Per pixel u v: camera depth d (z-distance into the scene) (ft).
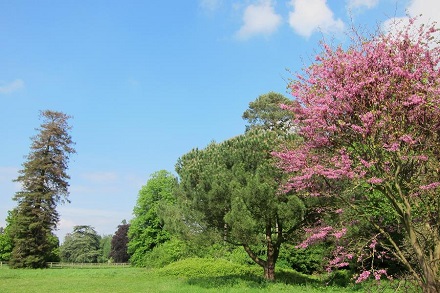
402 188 27.14
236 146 60.64
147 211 157.28
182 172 65.92
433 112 24.53
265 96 153.17
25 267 140.05
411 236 25.30
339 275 61.21
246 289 51.72
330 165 28.60
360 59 26.43
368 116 24.52
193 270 82.23
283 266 83.10
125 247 235.40
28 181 146.72
